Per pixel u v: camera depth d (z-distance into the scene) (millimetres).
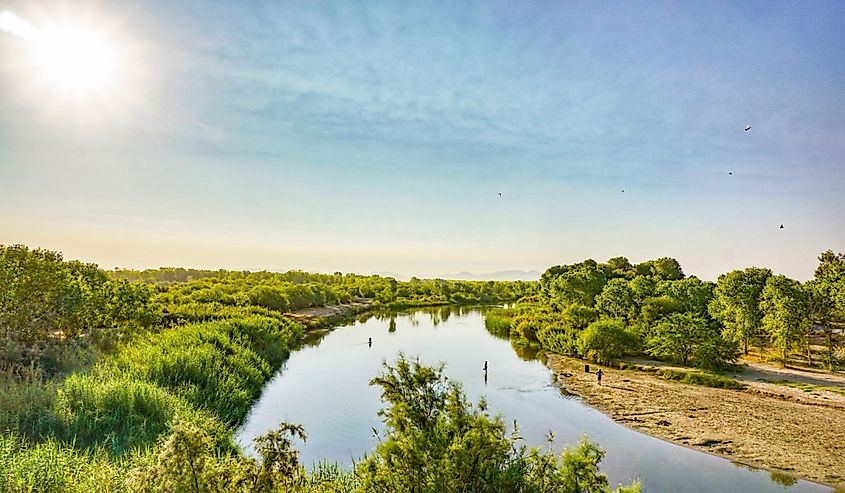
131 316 36969
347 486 12438
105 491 11336
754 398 32250
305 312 84812
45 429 16641
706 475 20844
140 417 19188
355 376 37844
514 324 64500
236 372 31406
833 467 21438
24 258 26906
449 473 7500
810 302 42125
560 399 32875
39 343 26766
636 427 26984
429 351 51344
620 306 60031
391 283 142500
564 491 7938
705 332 42125
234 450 18859
